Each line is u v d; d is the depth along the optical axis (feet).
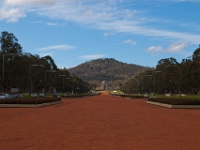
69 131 59.31
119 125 69.92
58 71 465.88
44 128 63.72
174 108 145.79
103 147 43.04
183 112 117.08
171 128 65.00
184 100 149.38
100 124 71.67
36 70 348.79
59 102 209.87
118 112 114.11
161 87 404.57
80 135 54.24
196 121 80.74
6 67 279.90
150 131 59.98
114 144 45.52
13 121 78.07
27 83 343.26
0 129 61.77
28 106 148.66
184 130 61.77
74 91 593.83
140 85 472.03
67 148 42.19
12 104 148.46
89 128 63.98
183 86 368.27
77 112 112.78
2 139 49.34
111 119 84.64
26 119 83.61
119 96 442.91
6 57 278.05
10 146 43.37
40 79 362.33
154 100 192.54
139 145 44.78
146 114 104.99
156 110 129.39
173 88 425.69
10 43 283.38
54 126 67.26
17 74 301.63
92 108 141.08
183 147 43.37
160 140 49.37
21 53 295.07
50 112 112.37
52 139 49.73
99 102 225.15
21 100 149.59
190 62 351.05
